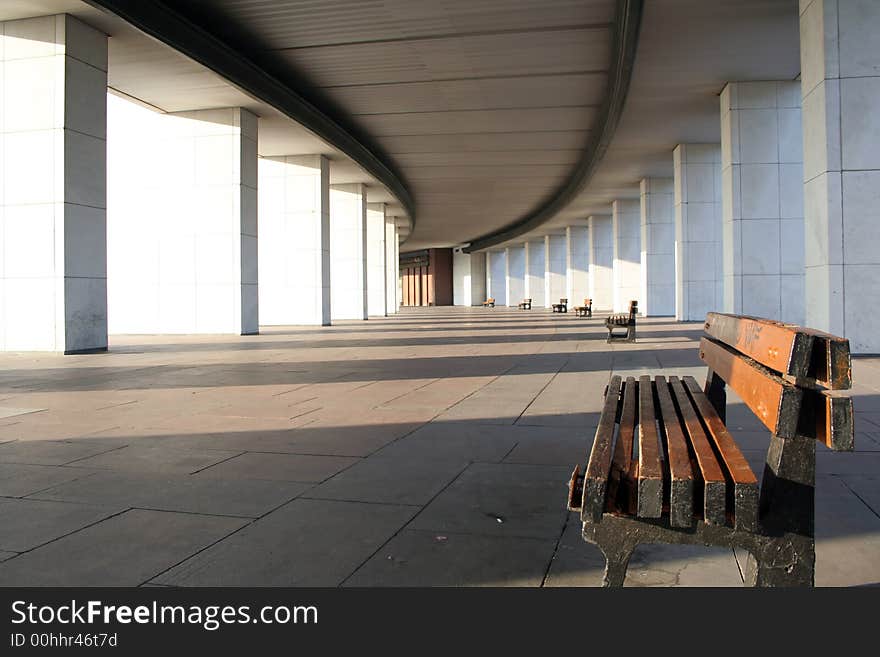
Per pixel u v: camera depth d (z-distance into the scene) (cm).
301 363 1273
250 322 2172
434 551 336
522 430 627
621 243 3984
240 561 325
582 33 1576
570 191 3666
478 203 4494
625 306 3984
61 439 601
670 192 3306
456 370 1127
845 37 1141
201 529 369
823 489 431
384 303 4262
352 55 1727
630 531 236
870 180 1138
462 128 2459
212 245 2138
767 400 250
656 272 3316
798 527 229
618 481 249
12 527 374
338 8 1458
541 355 1388
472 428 638
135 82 1864
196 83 1877
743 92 1889
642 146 2677
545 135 2573
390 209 4459
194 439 598
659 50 1650
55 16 1459
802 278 1888
